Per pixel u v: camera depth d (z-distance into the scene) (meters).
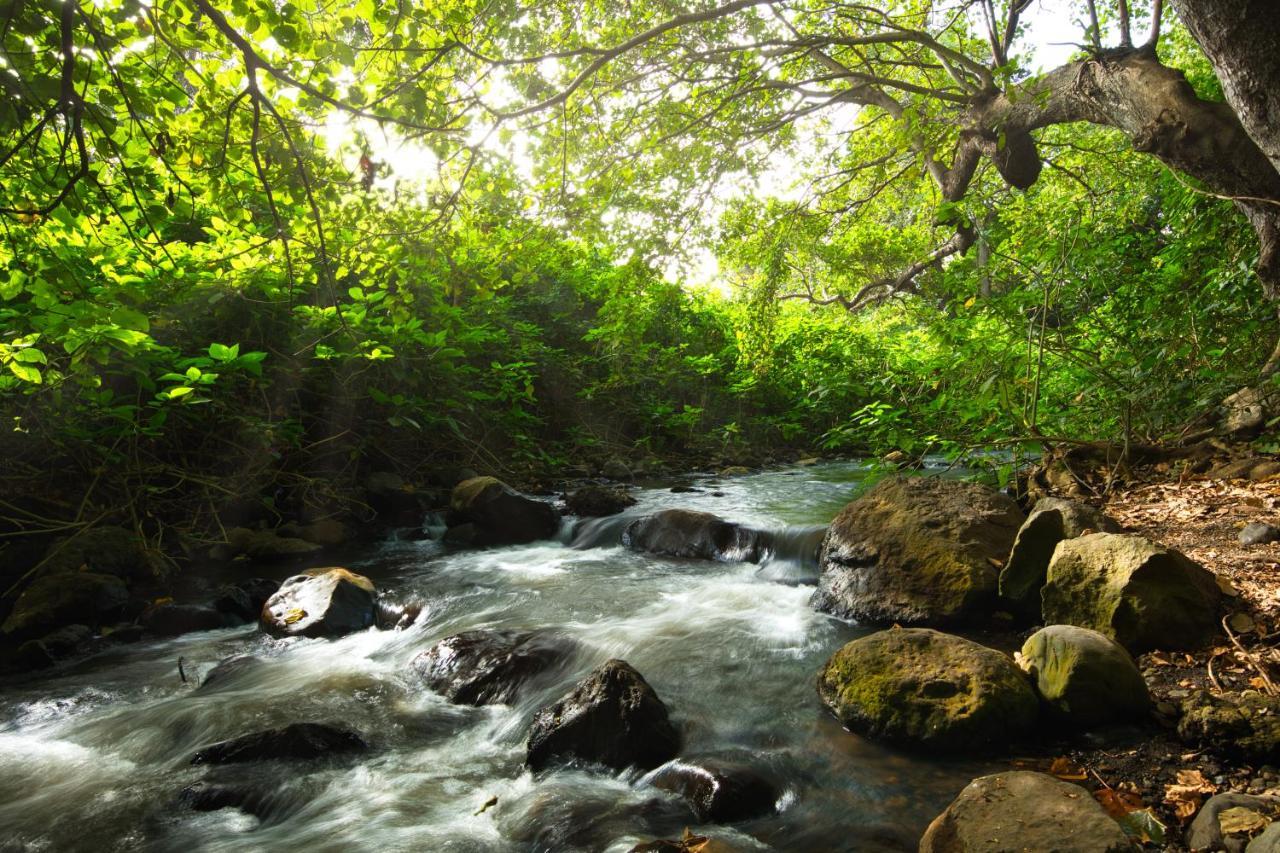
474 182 4.52
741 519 7.01
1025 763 2.92
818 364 15.29
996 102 7.86
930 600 4.38
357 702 4.08
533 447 11.31
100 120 2.91
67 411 6.38
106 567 5.97
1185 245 6.79
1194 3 4.70
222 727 3.83
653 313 8.70
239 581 6.33
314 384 8.48
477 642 4.42
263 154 3.52
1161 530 4.68
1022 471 6.53
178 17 2.86
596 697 3.38
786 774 3.05
